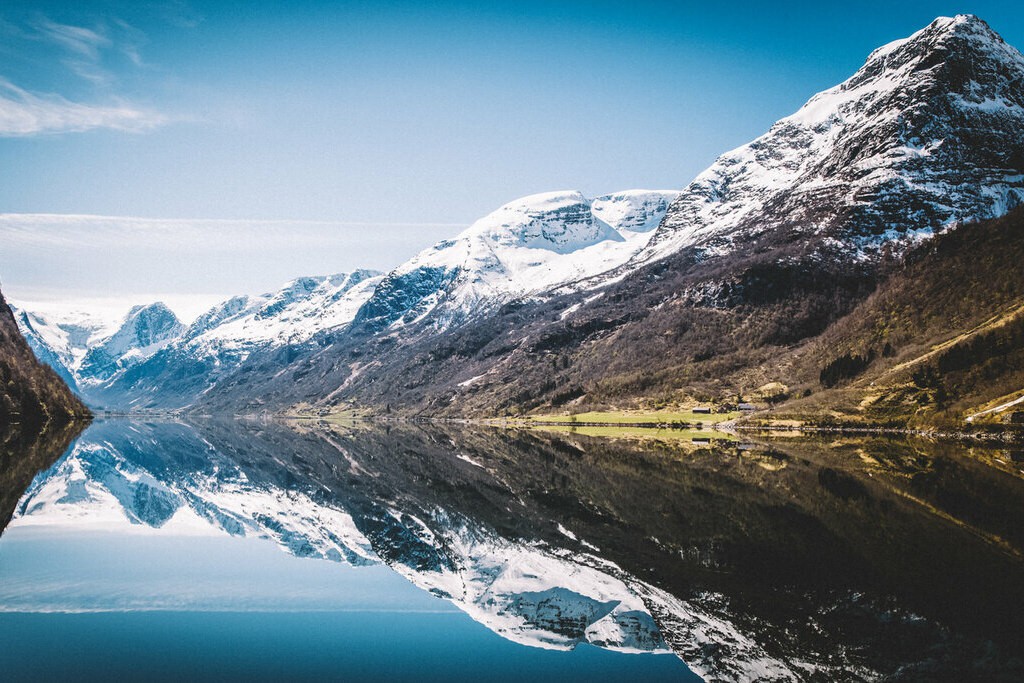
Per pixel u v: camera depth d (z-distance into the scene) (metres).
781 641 40.28
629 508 79.69
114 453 171.38
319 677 37.75
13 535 71.31
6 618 46.28
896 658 37.44
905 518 67.44
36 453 155.38
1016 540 58.47
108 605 49.19
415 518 82.12
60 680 36.62
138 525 78.06
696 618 44.62
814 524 66.38
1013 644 38.56
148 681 36.72
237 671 38.38
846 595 46.44
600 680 37.00
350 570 59.62
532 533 70.62
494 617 47.25
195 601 50.59
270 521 81.69
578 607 48.25
